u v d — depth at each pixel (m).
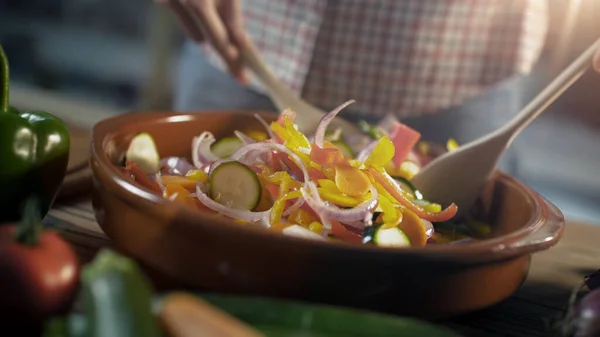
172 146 1.04
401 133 1.01
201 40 1.40
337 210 0.83
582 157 3.02
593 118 3.11
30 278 0.67
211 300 0.65
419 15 1.43
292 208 0.85
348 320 0.65
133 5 3.58
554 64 1.93
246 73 1.40
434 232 0.93
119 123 0.97
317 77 1.48
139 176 0.90
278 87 1.09
